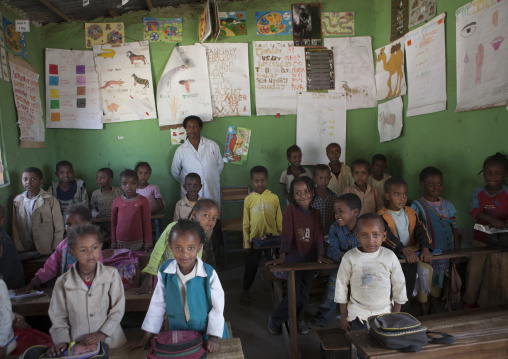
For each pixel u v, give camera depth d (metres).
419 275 2.28
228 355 1.41
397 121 4.05
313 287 3.13
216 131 4.46
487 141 2.78
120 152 4.36
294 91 4.48
